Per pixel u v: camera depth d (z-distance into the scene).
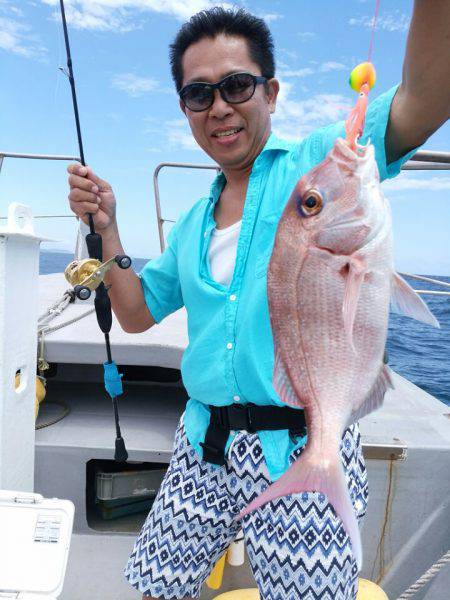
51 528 1.49
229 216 1.57
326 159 1.16
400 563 1.98
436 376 8.29
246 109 1.42
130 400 2.80
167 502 1.49
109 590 1.93
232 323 1.38
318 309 1.16
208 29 1.41
